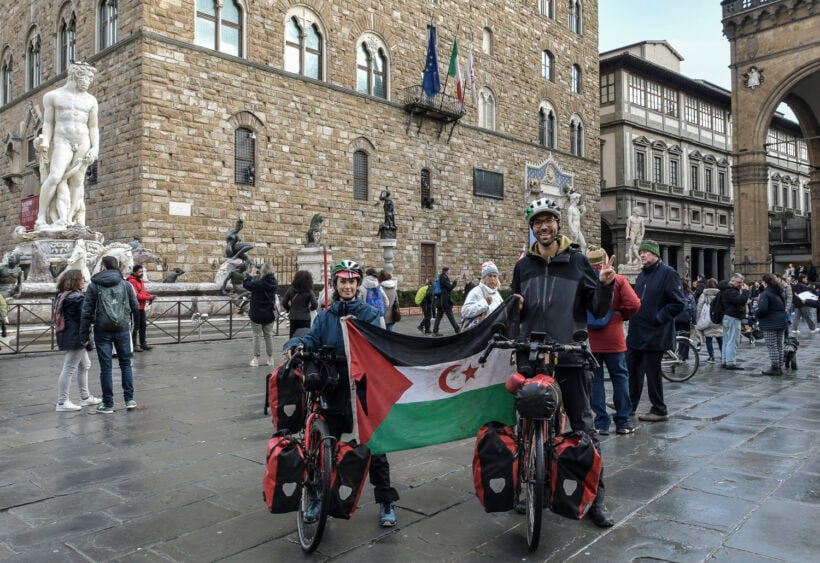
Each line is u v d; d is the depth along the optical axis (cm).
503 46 3694
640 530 454
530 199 3822
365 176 2925
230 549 423
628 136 4966
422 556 414
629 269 3562
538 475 404
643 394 1027
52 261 1686
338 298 486
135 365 1241
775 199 6812
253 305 1223
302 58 2681
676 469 602
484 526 465
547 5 4059
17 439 700
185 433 727
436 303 2025
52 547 425
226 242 2286
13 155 3139
